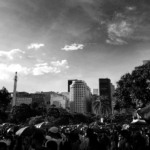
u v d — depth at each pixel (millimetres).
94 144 7715
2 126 24906
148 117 6602
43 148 5137
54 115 140000
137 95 50969
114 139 14016
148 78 51094
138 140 10125
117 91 56750
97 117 154250
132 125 13461
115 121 103688
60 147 7438
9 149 8812
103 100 143750
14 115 127312
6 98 107000
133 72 54062
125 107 56875
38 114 141500
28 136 9125
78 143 8867
